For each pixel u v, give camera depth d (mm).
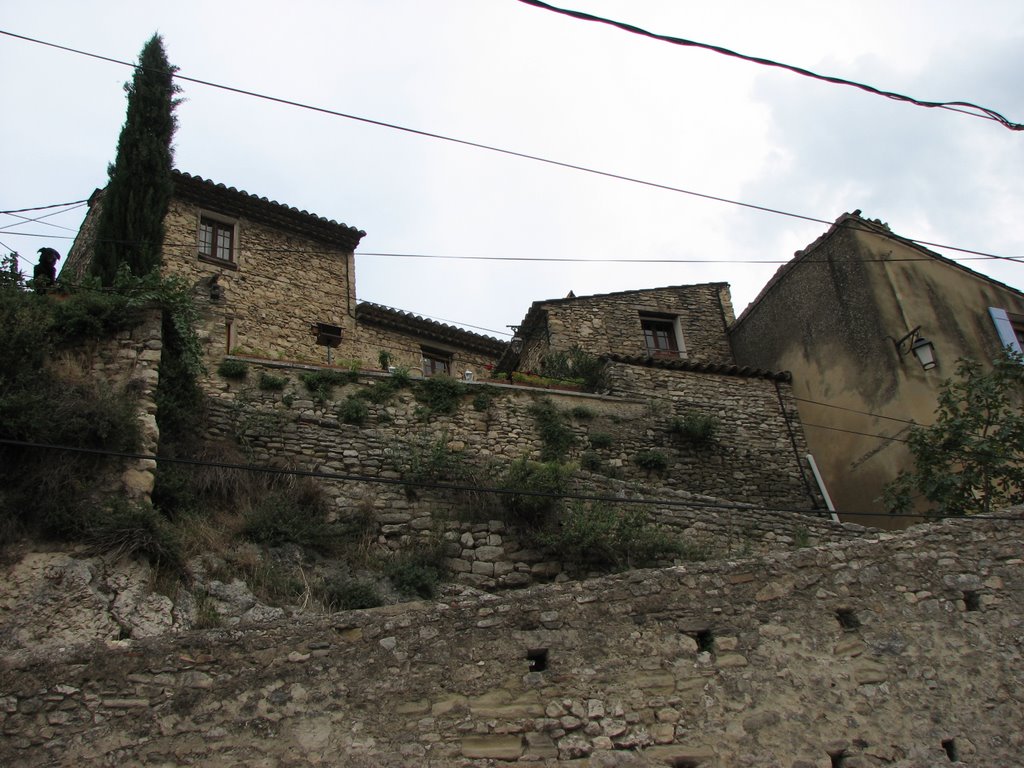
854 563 8742
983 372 16797
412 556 11367
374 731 7027
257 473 11789
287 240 21016
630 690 7648
